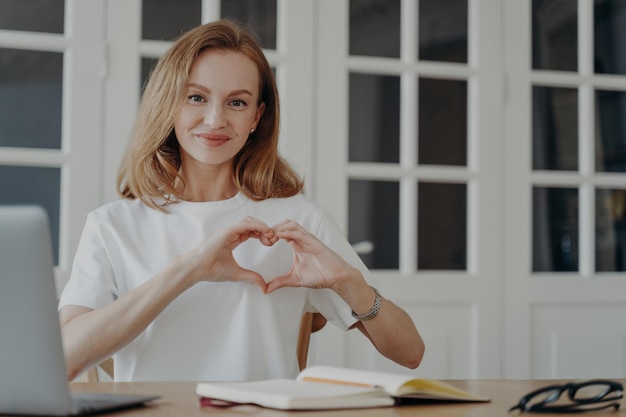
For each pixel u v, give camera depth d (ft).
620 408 4.48
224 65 6.38
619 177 12.37
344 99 11.37
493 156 11.91
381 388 4.37
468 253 11.87
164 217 6.58
